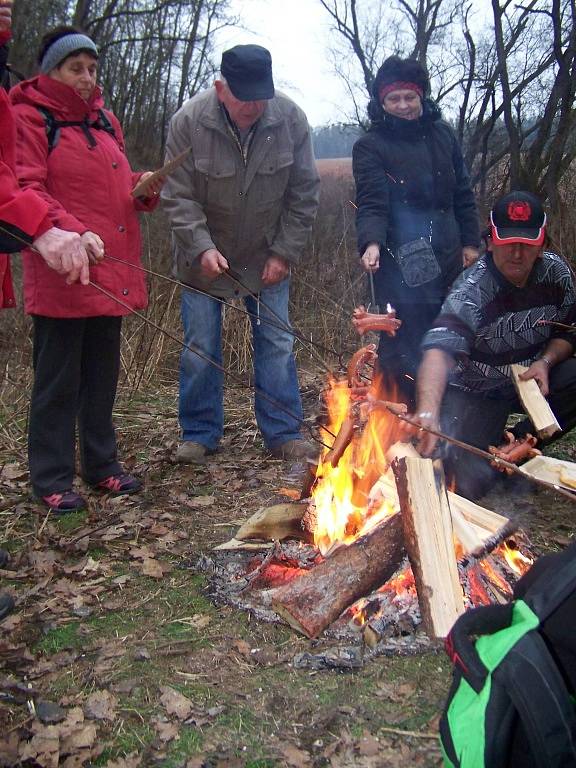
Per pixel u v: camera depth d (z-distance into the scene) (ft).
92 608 9.13
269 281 13.32
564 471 10.39
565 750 4.48
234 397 17.40
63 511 11.42
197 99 12.58
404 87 13.44
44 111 10.39
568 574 4.96
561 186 27.37
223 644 8.41
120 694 7.64
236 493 12.50
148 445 14.66
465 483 11.21
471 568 8.75
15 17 44.14
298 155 13.11
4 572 9.86
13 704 7.50
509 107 27.81
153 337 19.43
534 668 4.65
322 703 7.48
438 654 8.11
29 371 18.06
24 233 8.83
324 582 8.43
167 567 10.03
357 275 22.30
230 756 6.83
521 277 10.44
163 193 12.74
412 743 6.96
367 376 14.76
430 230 13.97
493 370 11.30
